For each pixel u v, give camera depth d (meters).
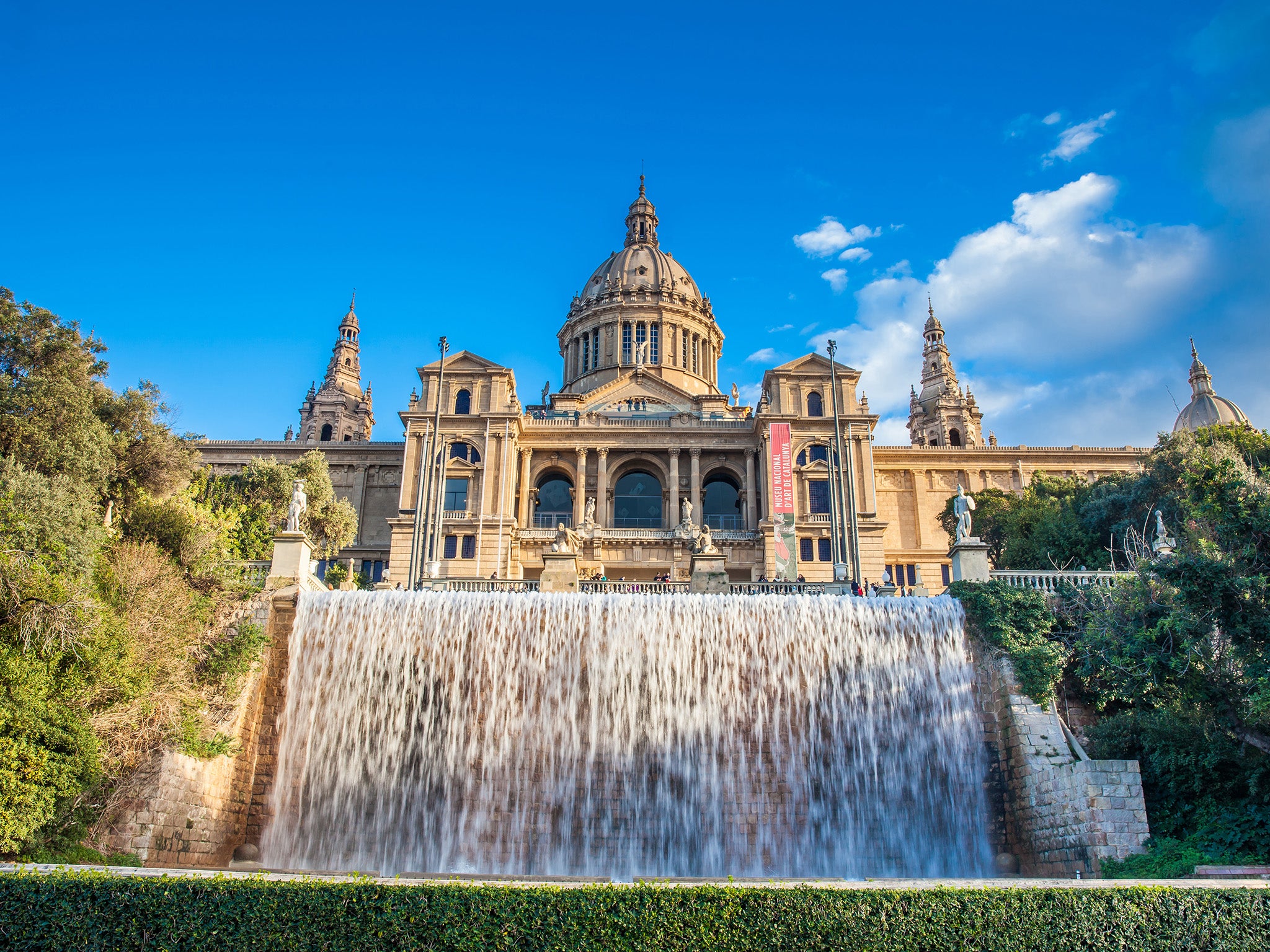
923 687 31.59
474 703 32.38
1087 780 25.25
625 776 31.58
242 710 30.52
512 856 30.75
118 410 42.25
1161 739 26.42
